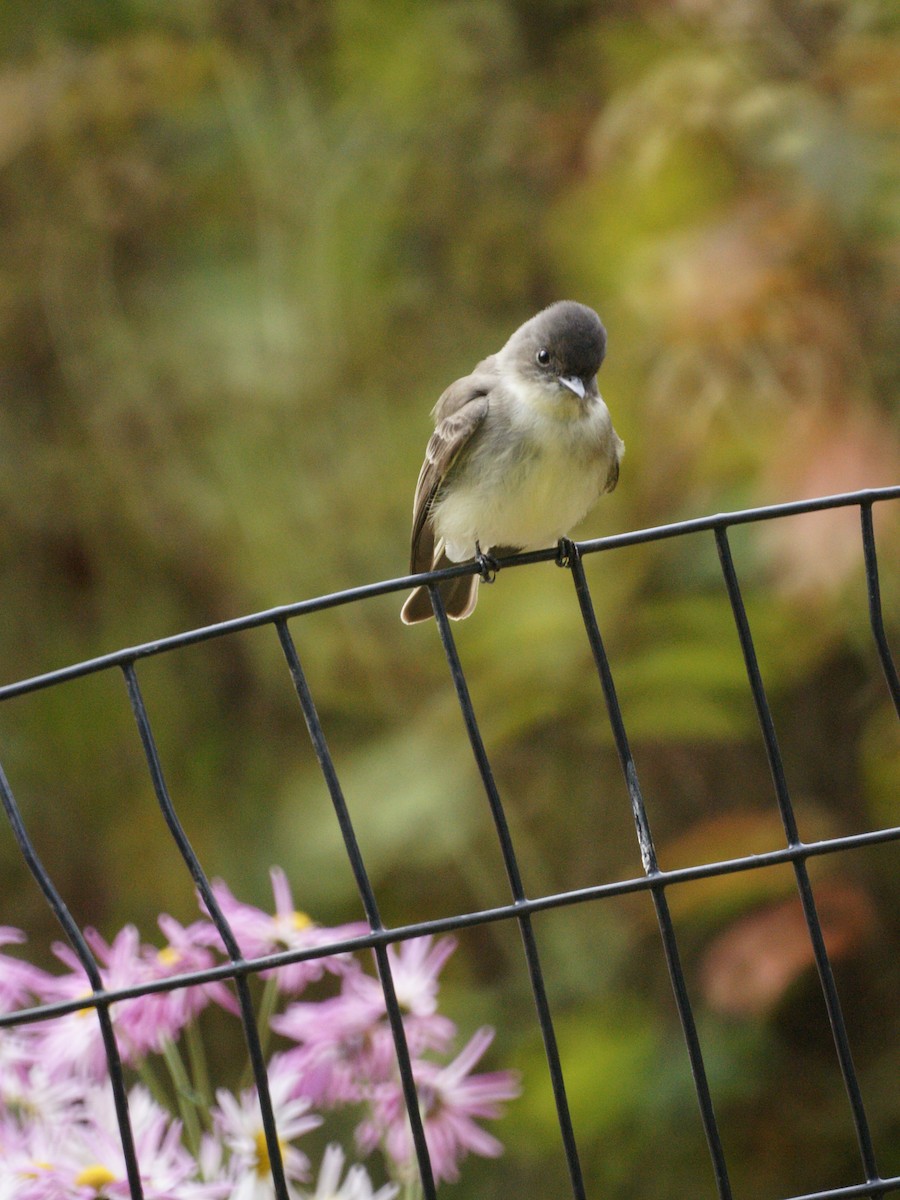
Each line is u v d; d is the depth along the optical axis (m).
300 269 12.51
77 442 12.74
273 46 12.97
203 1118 5.71
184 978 4.68
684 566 10.27
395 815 10.90
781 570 9.65
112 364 12.56
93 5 13.35
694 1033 4.70
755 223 9.97
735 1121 10.19
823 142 9.85
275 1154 4.64
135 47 12.80
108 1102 4.98
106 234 12.87
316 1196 5.01
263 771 12.16
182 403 12.48
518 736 11.23
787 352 9.84
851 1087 4.75
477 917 4.69
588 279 11.34
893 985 10.25
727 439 10.02
